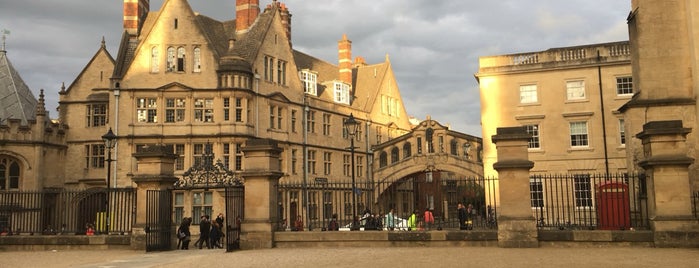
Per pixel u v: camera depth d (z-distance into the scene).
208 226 23.86
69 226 29.08
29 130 39.09
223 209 37.09
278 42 44.34
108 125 39.12
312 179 45.91
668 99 24.08
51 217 29.48
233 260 16.80
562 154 39.22
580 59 39.34
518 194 18.50
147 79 39.03
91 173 41.53
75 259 18.45
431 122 47.56
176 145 38.69
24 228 28.88
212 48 39.62
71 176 41.91
